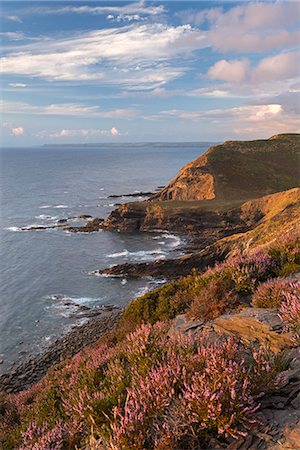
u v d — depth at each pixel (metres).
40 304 41.75
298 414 3.95
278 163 139.25
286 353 5.44
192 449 3.89
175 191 114.75
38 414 7.70
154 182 185.75
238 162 127.62
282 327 6.36
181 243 71.50
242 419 3.98
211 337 6.66
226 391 4.06
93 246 68.25
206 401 3.97
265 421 3.96
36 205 114.44
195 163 126.00
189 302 11.71
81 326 35.78
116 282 48.94
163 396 4.32
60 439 5.67
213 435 4.00
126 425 4.17
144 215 84.75
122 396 5.15
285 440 3.64
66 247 67.25
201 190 110.62
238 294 8.99
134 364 5.67
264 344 5.61
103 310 39.69
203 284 11.62
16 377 27.62
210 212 82.62
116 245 69.38
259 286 8.62
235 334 6.58
